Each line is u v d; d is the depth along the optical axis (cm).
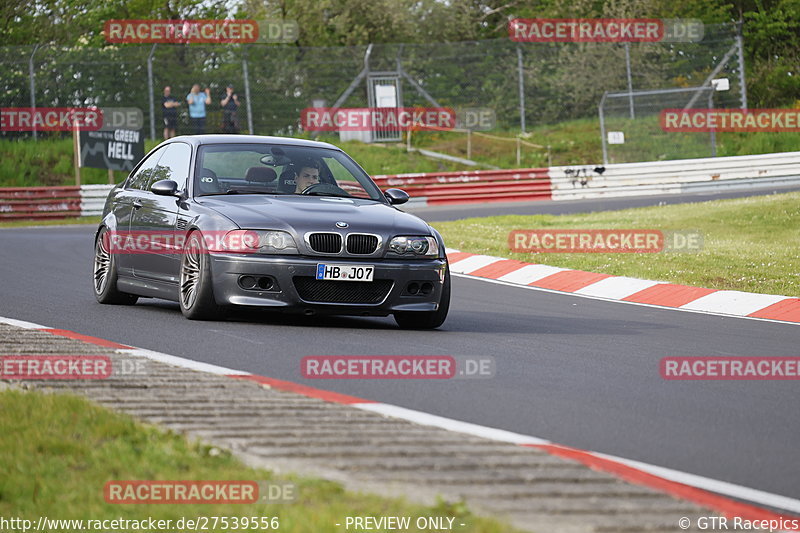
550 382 2409
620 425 2005
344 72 11962
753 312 4006
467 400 2166
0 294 3888
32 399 1836
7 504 1350
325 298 3064
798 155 10794
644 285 4550
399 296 3120
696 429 2005
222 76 11400
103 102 11069
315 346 2738
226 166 3434
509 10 15925
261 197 3309
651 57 12575
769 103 14700
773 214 6425
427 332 3156
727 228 6141
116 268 3634
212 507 1301
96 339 2683
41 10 14150
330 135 11812
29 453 1527
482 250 5647
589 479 1455
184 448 1548
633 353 2898
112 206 3769
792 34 15175
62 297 3869
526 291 4534
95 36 14062
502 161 11819
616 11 14950
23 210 9162
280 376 2339
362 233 3092
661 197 9900
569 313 3856
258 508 1291
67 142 10944
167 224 3334
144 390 2012
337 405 1944
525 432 1908
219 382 2125
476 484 1410
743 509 1415
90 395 1947
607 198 10300
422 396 2184
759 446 1891
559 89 12588
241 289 3038
